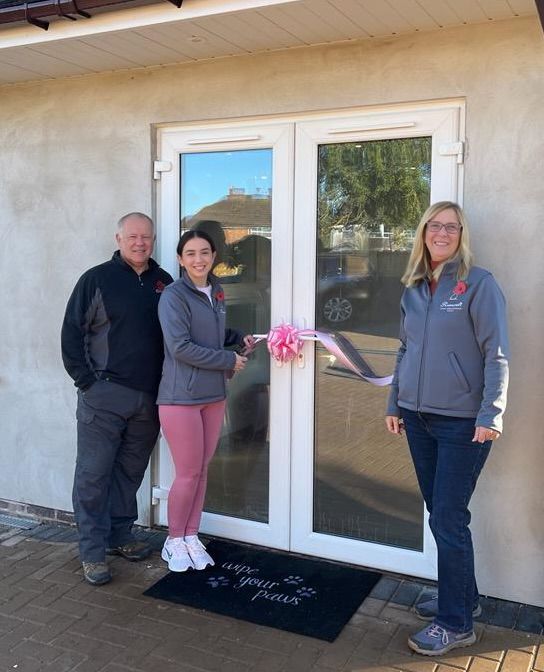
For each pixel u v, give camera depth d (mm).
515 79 3111
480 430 2730
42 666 2867
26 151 4293
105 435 3586
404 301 3055
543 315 3119
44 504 4445
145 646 3004
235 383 3947
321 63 3492
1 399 4520
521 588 3279
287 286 3717
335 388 3689
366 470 3668
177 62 3803
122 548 3781
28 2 3318
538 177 3094
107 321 3549
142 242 3559
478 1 2912
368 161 3518
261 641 3029
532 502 3217
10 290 4418
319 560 3764
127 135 4008
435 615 3154
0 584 3553
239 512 4016
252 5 2994
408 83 3314
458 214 2885
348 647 2984
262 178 3773
